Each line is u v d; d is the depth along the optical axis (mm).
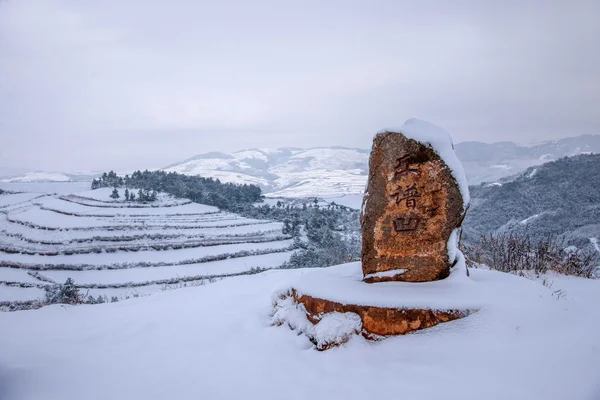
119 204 49125
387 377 4387
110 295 27719
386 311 5266
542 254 10719
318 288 5922
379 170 6184
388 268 6188
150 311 7438
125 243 37094
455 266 6207
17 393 4398
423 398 3920
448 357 4609
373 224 6230
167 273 31812
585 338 4582
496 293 5574
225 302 7715
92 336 6105
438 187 5934
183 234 39812
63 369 4926
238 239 39344
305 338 5594
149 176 62031
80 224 41281
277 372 4684
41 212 46719
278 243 38625
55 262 33406
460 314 5125
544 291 5984
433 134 6016
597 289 8203
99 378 4695
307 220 44281
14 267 33125
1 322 6961
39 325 6770
